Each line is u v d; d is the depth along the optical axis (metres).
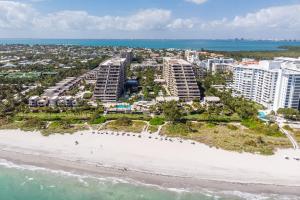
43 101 181.62
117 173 100.31
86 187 93.31
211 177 95.81
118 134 132.12
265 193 87.88
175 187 91.56
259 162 104.19
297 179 94.31
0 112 163.12
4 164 108.50
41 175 101.06
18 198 88.31
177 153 112.12
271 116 163.50
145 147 118.06
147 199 86.19
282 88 173.38
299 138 128.00
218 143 119.75
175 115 149.25
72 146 120.25
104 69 193.25
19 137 130.38
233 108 175.88
